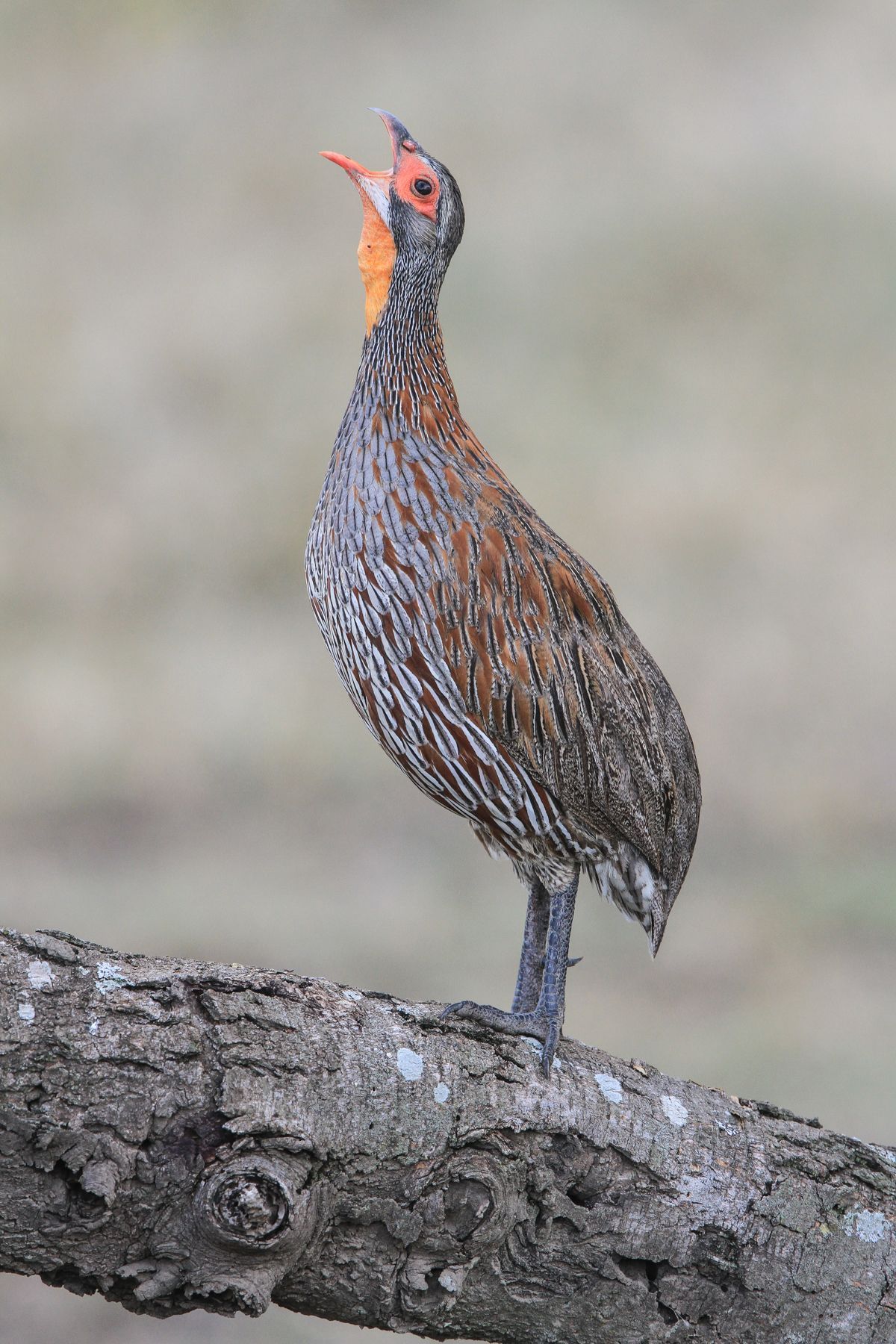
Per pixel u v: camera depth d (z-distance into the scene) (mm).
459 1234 5461
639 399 26719
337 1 40500
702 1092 5980
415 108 35656
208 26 39906
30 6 40312
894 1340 5852
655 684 7270
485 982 14180
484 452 7059
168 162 34938
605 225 31031
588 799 6832
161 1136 5070
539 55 37281
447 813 17875
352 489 6723
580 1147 5641
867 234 30172
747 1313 5809
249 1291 5117
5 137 35531
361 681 6824
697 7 38750
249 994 5336
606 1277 5672
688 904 15898
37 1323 11141
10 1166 4953
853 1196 5898
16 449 25812
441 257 6949
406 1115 5371
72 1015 5047
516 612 6648
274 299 29922
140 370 27719
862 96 34625
